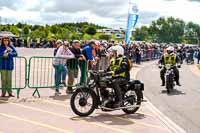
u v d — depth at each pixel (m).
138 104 9.64
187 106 11.43
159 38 122.06
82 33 96.44
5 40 10.92
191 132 8.09
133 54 31.38
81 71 12.65
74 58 12.41
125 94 9.40
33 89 12.88
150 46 41.72
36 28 102.31
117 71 9.20
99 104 9.06
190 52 38.44
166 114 10.03
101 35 79.81
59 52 12.25
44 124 8.18
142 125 8.52
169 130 8.13
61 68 12.22
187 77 22.09
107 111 9.48
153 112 10.17
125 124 8.54
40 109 9.74
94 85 9.03
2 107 9.78
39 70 19.14
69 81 12.46
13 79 15.27
